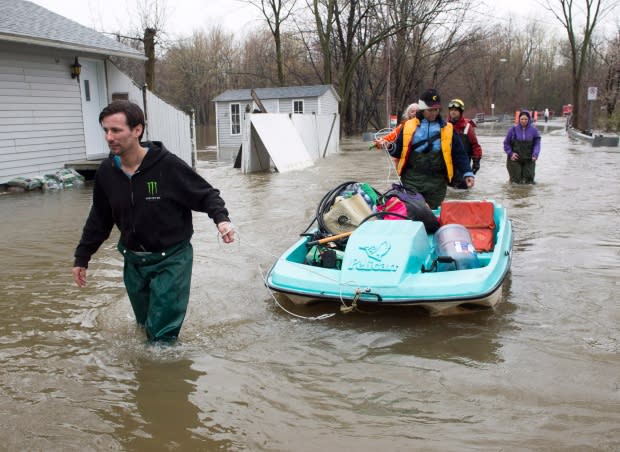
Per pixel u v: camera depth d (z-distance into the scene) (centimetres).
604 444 317
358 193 637
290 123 1894
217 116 3478
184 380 398
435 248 573
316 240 603
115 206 417
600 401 363
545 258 692
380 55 4550
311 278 515
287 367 417
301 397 375
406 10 3716
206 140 3969
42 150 1478
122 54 1667
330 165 1903
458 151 706
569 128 3850
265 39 5347
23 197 1241
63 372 410
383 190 1300
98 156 1700
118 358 431
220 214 415
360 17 3659
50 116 1502
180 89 6109
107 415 354
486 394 374
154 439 329
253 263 688
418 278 496
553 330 478
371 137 3069
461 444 319
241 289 591
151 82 2377
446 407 359
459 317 508
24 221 959
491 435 327
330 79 3653
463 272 504
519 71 8688
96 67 1722
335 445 321
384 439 325
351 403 366
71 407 363
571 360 422
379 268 499
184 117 1838
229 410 360
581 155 2058
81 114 1620
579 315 509
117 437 331
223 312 527
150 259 427
